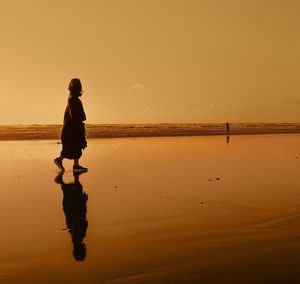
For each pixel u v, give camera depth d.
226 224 3.37
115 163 9.02
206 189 5.32
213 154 11.61
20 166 8.47
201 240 2.88
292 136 28.33
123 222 3.47
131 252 2.61
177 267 2.30
